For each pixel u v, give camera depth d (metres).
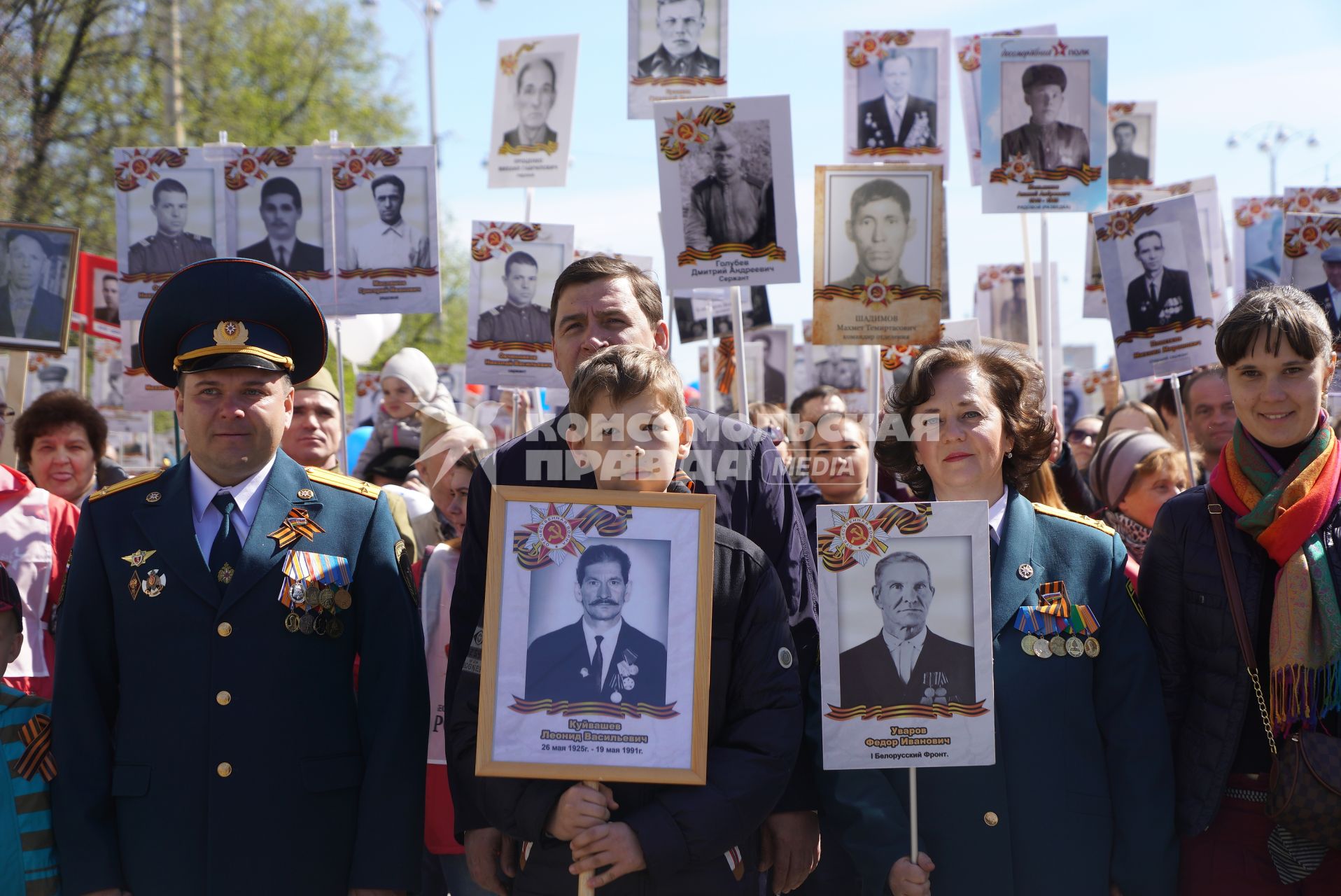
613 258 3.27
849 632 2.89
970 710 2.87
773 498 3.17
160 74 19.80
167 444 16.06
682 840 2.63
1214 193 8.07
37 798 2.97
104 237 18.38
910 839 2.94
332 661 3.06
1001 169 5.52
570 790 2.67
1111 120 8.92
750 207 4.73
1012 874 2.92
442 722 3.69
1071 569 3.11
